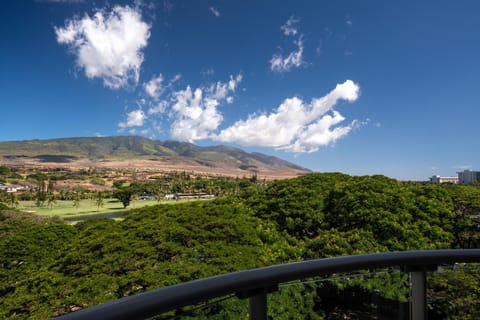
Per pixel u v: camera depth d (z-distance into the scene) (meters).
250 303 1.50
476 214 15.82
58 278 10.71
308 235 15.05
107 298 9.34
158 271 10.23
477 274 2.01
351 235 13.15
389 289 1.90
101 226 15.10
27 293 10.78
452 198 16.36
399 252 1.89
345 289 1.86
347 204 15.01
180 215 13.88
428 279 1.94
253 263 11.10
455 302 1.97
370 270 1.86
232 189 146.38
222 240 12.43
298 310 1.69
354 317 1.87
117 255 11.02
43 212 95.38
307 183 18.14
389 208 14.49
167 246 11.30
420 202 15.23
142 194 152.38
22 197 135.38
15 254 18.36
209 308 1.40
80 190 166.12
